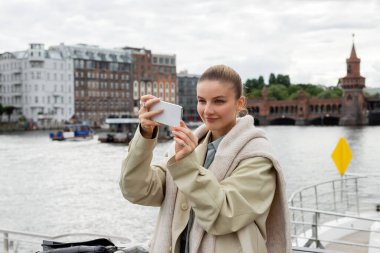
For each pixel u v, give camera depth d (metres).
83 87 126.44
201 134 2.31
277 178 2.05
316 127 139.00
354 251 6.53
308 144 73.94
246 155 2.03
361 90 141.12
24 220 21.31
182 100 153.50
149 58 138.00
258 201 1.98
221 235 2.01
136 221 20.64
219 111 2.08
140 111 2.05
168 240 2.17
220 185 1.99
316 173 39.88
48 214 22.44
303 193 23.50
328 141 80.06
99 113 128.88
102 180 34.00
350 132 109.75
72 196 27.33
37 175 37.38
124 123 84.25
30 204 25.11
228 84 2.07
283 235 2.10
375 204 9.09
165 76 141.62
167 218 2.20
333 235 7.12
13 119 126.38
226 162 2.05
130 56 134.88
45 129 120.75
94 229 19.44
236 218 1.93
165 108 1.98
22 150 62.06
